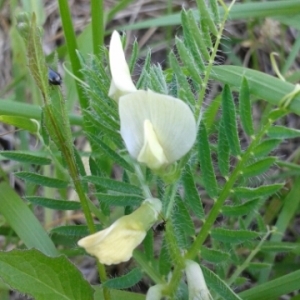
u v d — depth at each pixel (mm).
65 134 88
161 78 87
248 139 166
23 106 135
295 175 156
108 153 97
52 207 107
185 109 69
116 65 75
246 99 86
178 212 97
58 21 206
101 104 88
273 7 149
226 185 90
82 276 93
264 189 90
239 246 139
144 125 70
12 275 91
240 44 191
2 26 203
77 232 110
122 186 96
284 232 153
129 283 99
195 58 90
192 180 94
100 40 142
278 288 115
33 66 78
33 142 181
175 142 71
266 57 193
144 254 114
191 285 84
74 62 137
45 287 92
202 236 91
